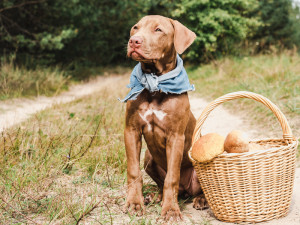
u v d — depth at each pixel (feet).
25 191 3.25
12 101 8.86
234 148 2.74
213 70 12.73
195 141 3.09
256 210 2.76
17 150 4.26
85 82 15.98
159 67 3.17
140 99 3.14
